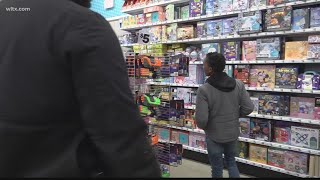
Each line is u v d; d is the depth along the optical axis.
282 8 3.71
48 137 0.78
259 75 4.01
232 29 4.23
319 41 3.44
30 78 0.78
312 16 3.54
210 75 3.10
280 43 3.81
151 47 3.87
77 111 0.80
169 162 2.95
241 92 3.14
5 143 0.77
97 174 0.82
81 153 0.80
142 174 0.77
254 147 4.10
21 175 0.77
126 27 5.64
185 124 4.73
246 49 4.12
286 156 3.79
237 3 4.11
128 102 0.79
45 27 0.79
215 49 4.45
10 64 0.80
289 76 3.74
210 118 3.04
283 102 3.82
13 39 0.81
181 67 3.11
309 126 3.72
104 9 6.81
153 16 5.18
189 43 4.98
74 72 0.76
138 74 2.78
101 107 0.75
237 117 3.11
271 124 3.94
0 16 0.87
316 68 3.87
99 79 0.75
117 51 0.81
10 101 0.79
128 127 0.77
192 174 4.11
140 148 0.79
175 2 4.92
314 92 3.49
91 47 0.76
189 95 4.73
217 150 3.05
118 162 0.73
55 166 0.76
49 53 0.77
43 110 0.77
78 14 0.78
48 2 0.82
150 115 3.01
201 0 4.55
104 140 0.74
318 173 3.49
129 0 5.68
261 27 3.90
